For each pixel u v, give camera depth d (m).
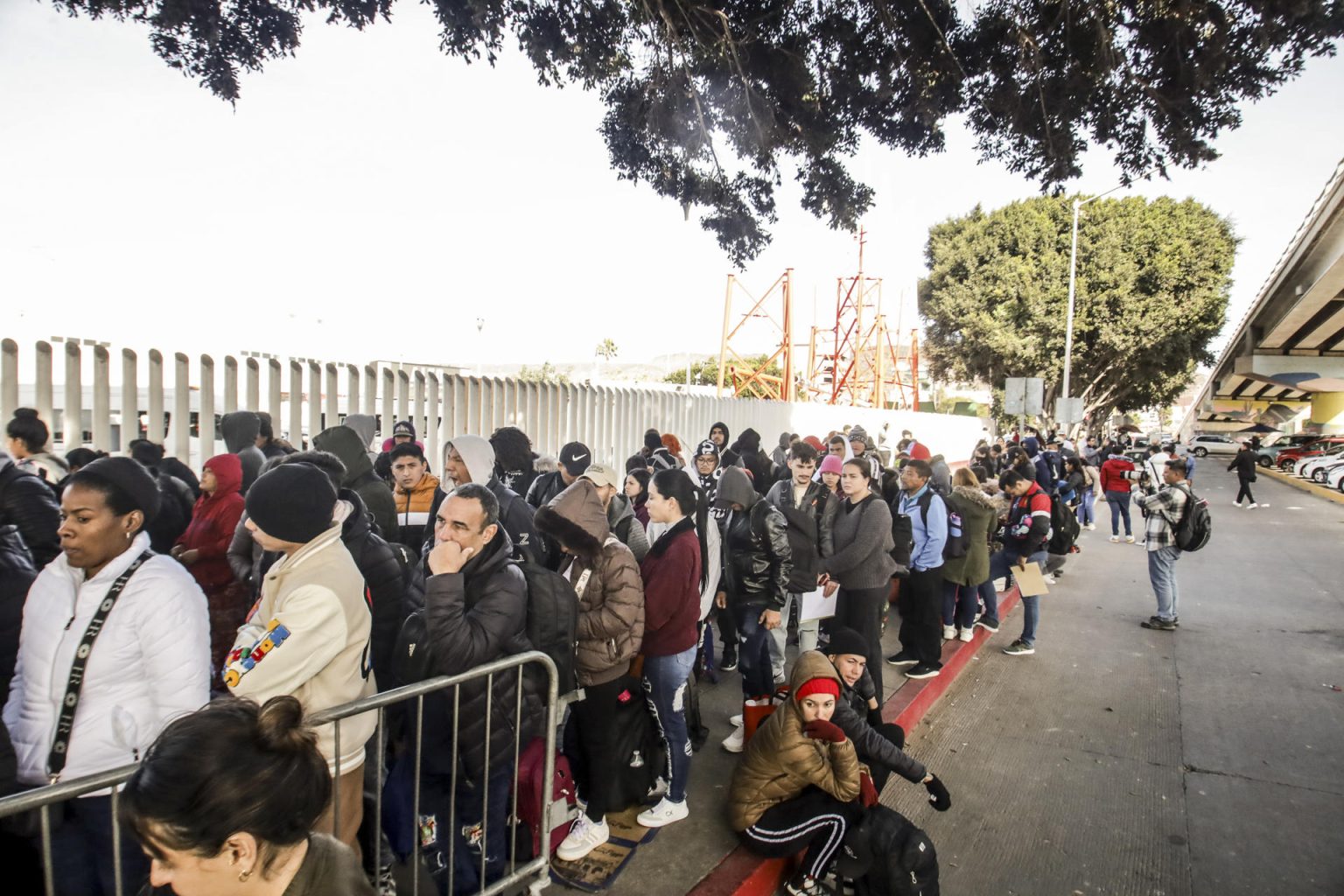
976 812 4.16
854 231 7.75
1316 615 8.47
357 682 2.34
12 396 4.55
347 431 4.07
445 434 7.21
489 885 2.81
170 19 4.94
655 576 3.57
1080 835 3.95
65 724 2.08
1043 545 6.92
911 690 5.59
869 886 3.14
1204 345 31.98
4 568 2.46
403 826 2.83
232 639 3.80
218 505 3.89
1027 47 5.98
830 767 3.24
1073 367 33.31
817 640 5.58
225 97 5.38
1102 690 6.09
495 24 5.25
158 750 1.12
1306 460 27.97
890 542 5.02
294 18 5.29
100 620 2.11
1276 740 5.11
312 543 2.28
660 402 10.59
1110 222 30.83
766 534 4.64
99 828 2.10
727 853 3.42
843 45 6.51
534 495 5.67
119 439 5.05
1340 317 28.06
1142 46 5.73
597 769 3.38
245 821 1.09
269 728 1.17
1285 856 3.77
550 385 8.48
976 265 33.50
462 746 2.69
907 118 6.62
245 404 5.70
